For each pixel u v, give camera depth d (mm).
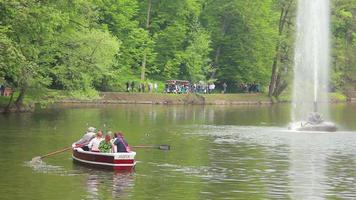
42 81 73000
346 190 32156
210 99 116250
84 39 77812
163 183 33062
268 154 44781
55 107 89188
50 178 33625
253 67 130500
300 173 36906
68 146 45719
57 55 75562
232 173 36531
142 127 62750
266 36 129000
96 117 72625
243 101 120938
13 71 60719
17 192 29984
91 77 81812
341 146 50125
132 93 108938
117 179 33844
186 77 126438
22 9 58062
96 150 38000
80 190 30734
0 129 56188
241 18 129500
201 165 39188
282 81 130000
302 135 58875
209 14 131875
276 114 89625
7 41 54250
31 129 56812
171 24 126188
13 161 38781
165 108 97500
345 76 150000
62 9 71250
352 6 145125
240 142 52094
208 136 56312
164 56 125500
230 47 130500
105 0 111750
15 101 76188
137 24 119750
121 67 113250
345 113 95500
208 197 30016
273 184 33438
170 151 45562
